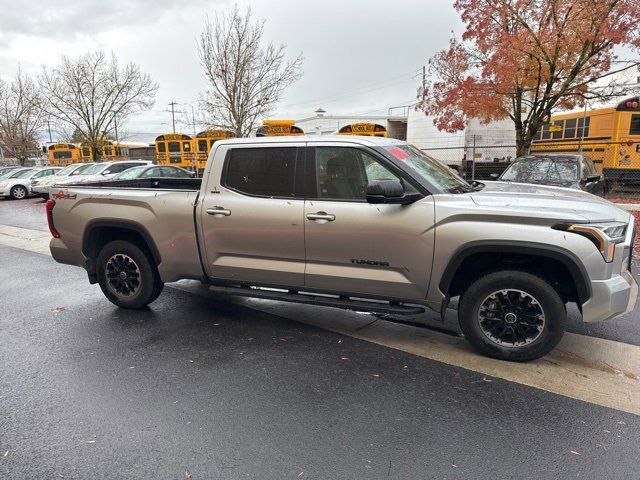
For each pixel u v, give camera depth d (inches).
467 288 151.3
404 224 145.9
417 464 99.0
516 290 141.3
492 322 147.1
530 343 142.1
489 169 685.3
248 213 167.2
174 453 104.1
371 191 139.6
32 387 135.1
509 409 119.7
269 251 167.5
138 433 111.8
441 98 531.8
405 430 111.3
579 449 103.3
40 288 244.8
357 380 136.5
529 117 502.0
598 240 130.6
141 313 199.3
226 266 176.2
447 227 141.5
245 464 100.0
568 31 425.7
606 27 397.7
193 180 238.2
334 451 103.9
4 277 270.4
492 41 455.5
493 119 610.9
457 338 167.3
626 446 104.0
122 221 190.1
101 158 1193.4
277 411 120.5
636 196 563.8
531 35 429.7
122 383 136.7
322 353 155.6
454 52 508.4
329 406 122.6
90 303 215.6
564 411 118.3
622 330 171.3
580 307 135.6
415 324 181.9
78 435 111.4
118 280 202.2
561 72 462.6
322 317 191.3
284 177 164.4
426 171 156.8
